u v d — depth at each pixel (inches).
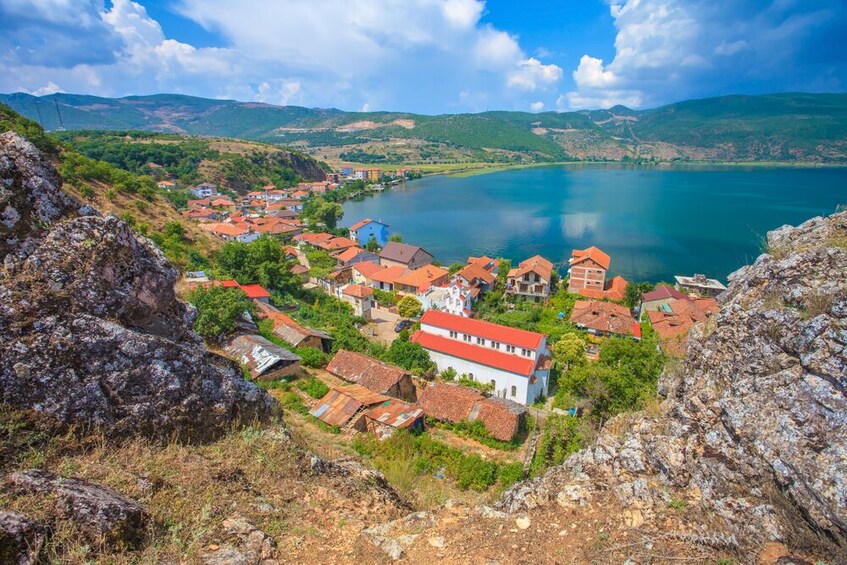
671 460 437.7
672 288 2763.3
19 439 366.0
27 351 387.5
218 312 1524.4
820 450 345.1
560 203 6565.0
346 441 1021.8
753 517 363.9
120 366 434.6
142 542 333.1
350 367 1481.3
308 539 395.9
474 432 1240.8
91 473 373.4
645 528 390.6
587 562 367.9
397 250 3543.3
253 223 4591.5
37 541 287.1
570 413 1429.6
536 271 2837.1
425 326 1866.4
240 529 376.8
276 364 1350.9
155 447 434.9
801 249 473.1
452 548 402.6
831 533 322.3
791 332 407.8
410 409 1211.9
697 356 527.5
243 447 490.3
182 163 6560.0
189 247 2503.7
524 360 1588.3
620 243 4328.3
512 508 474.6
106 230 470.3
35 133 2588.6
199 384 491.8
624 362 1306.6
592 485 454.3
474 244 4471.0
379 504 500.1
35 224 440.5
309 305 2361.0
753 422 394.0
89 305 438.9
